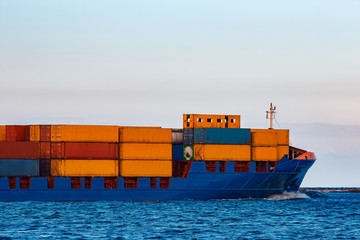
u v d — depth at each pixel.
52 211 179.12
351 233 154.62
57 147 187.50
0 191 187.25
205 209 187.62
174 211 182.50
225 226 160.75
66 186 188.88
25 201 189.00
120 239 142.00
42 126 187.88
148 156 192.25
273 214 183.38
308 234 152.25
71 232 149.62
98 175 189.12
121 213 177.50
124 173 190.75
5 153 186.00
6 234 146.88
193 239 143.12
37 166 187.50
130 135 191.25
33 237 143.62
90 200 192.75
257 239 144.38
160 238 143.62
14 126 190.25
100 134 189.50
